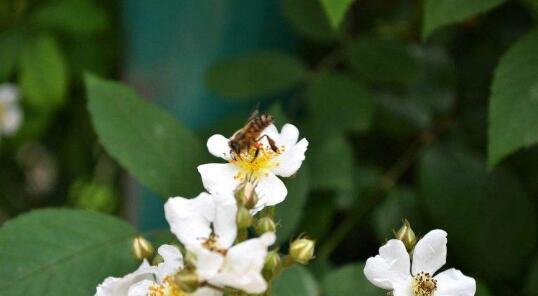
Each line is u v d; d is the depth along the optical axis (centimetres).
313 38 58
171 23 61
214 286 44
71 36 65
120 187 68
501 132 49
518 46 50
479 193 56
